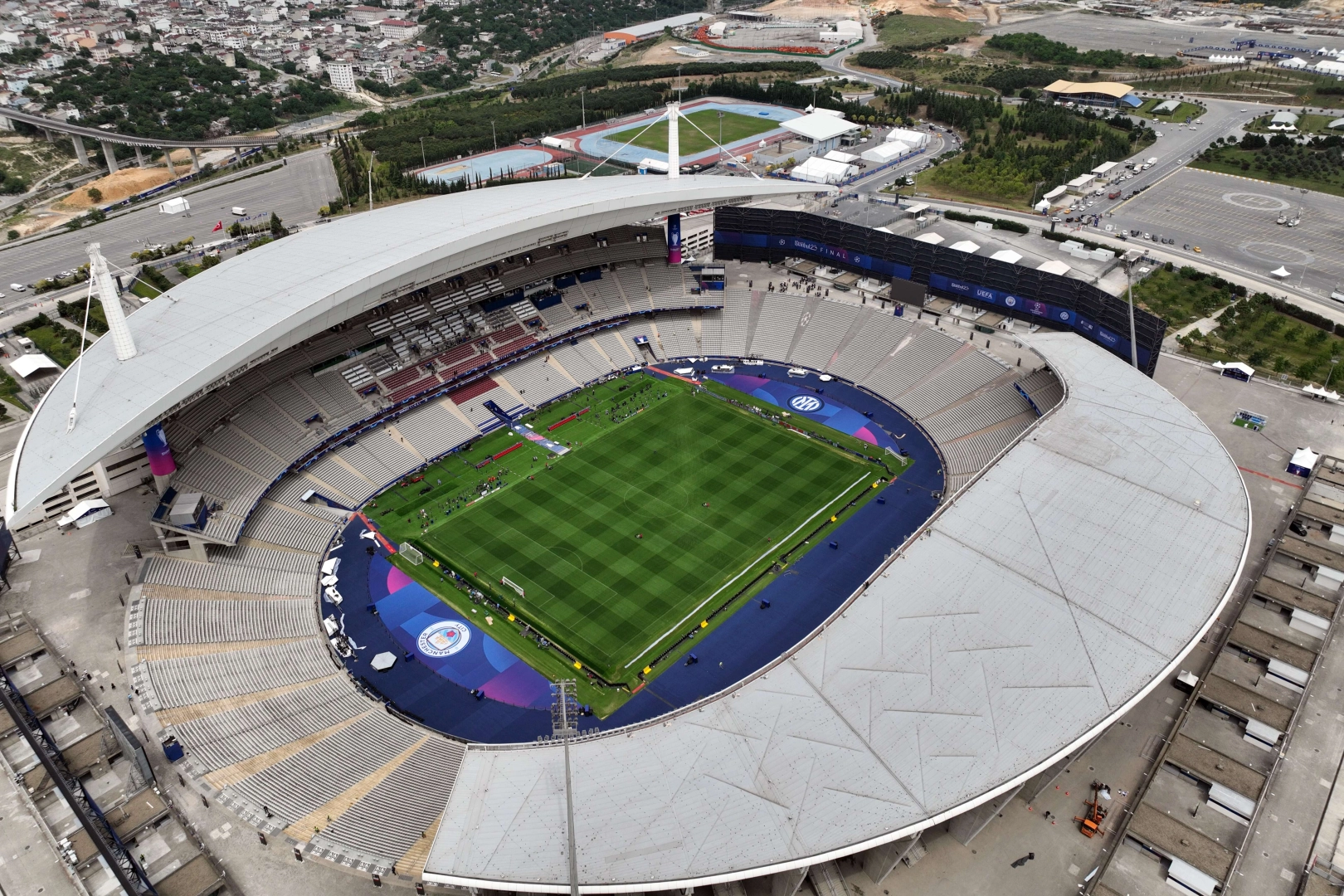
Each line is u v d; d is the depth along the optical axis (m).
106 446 90.31
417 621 99.38
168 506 103.50
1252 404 131.25
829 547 108.88
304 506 115.56
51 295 174.38
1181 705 84.19
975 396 132.38
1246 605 93.44
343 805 73.94
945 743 70.38
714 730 72.25
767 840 63.38
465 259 129.88
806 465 124.81
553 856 62.81
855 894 68.12
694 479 122.25
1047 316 141.38
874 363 145.00
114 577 99.81
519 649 95.50
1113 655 77.31
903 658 77.88
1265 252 182.62
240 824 72.88
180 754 77.94
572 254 159.88
